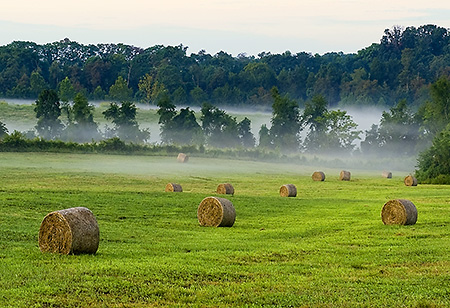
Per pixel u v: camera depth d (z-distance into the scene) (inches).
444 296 701.9
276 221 1387.8
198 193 1953.7
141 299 652.1
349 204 1764.3
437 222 1373.0
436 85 5032.0
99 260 816.3
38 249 877.8
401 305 661.9
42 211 1352.1
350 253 958.4
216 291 689.0
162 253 906.1
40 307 610.9
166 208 1535.4
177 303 643.5
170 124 5590.6
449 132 3380.9
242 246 1002.7
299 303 658.8
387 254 951.6
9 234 1003.9
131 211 1450.5
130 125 5477.4
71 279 706.2
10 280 693.9
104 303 633.0
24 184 2068.2
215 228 1263.5
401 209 1322.6
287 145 5649.6
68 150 3427.7
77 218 845.2
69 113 5679.1
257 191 2331.4
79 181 2304.4
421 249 992.2
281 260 888.3
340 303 662.5
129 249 925.2
